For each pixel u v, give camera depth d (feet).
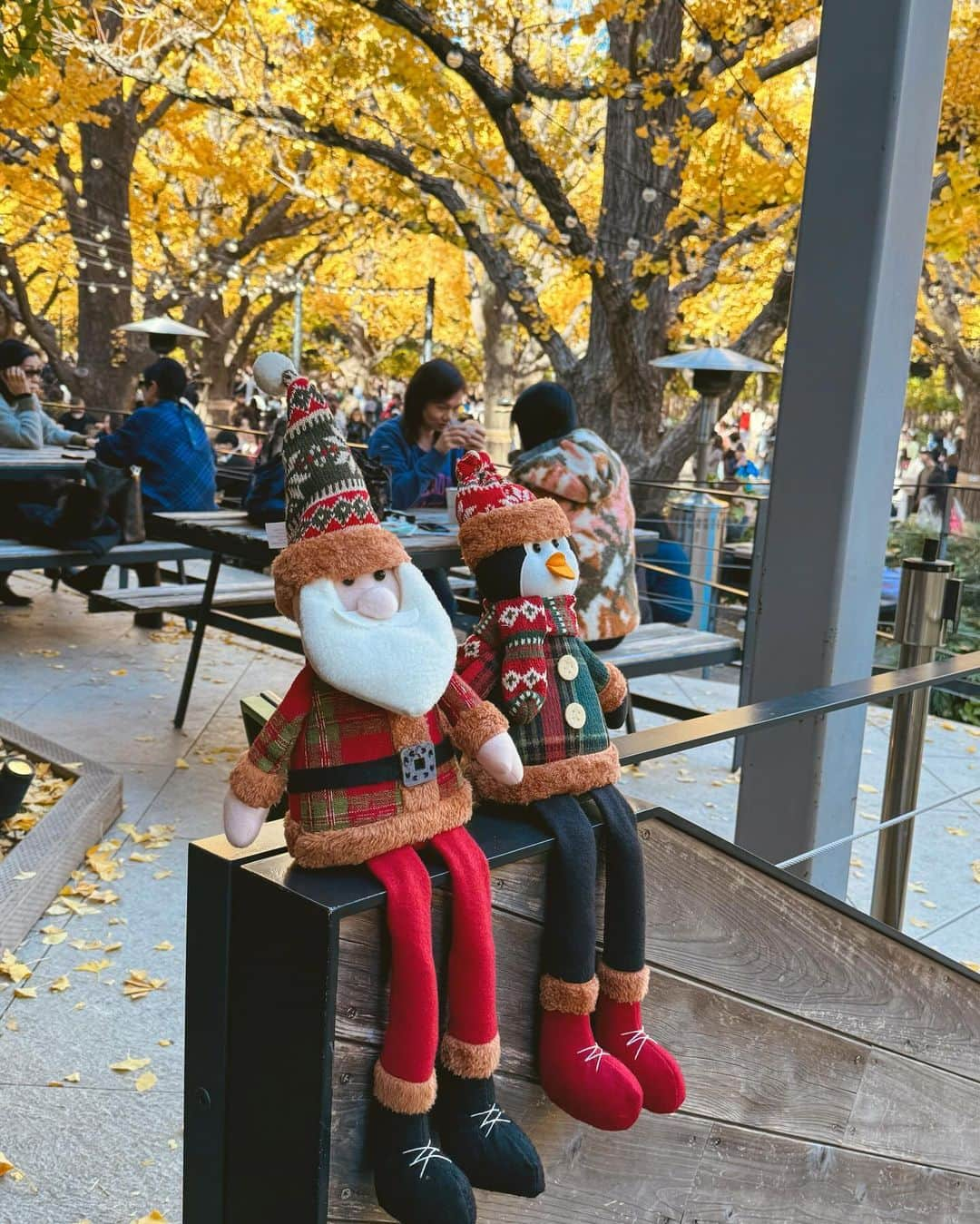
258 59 31.07
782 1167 6.91
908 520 34.47
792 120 32.19
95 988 10.04
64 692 19.06
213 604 16.89
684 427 33.94
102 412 44.24
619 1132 5.54
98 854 12.60
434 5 26.50
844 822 10.67
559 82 28.25
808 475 10.07
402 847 4.13
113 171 46.83
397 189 33.86
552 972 4.71
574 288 58.44
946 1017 8.13
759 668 10.59
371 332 90.22
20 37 16.93
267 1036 4.04
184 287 53.62
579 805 4.95
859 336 9.62
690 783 17.15
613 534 14.61
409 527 14.28
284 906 3.91
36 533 18.25
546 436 14.53
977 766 18.99
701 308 39.04
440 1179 3.92
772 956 6.42
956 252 26.50
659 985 5.73
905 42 9.11
